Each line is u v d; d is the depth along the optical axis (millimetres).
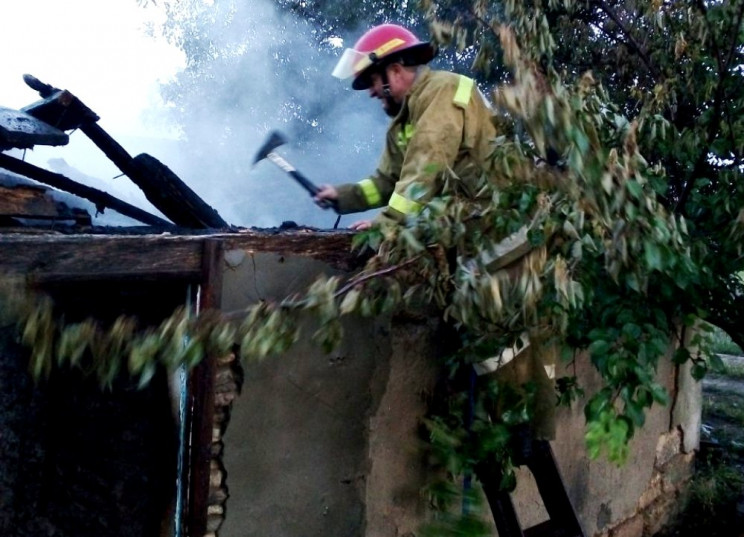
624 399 3018
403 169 2953
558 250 2691
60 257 2273
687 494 5480
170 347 2035
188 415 2719
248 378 2922
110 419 2848
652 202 2496
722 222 3645
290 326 2172
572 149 2260
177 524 2756
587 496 4516
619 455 2986
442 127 2938
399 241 2529
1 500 2877
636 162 2459
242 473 2938
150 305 2809
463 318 2707
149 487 2807
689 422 5426
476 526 2436
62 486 2947
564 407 4223
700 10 3648
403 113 3230
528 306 2693
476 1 3113
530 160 2557
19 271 2193
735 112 3680
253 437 2957
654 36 4422
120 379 2812
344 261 3137
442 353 3531
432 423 3182
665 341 3217
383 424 3348
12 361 2871
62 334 2057
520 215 2621
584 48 4852
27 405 2916
